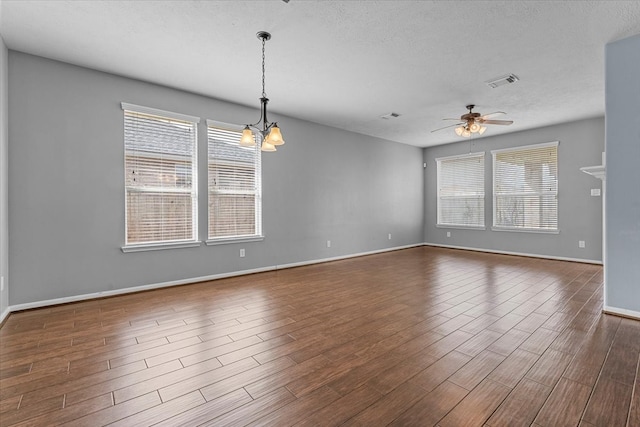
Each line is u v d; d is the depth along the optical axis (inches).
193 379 77.3
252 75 147.9
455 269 208.2
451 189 304.7
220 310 127.9
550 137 239.1
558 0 93.3
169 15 101.5
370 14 100.4
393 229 292.8
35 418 62.8
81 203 138.9
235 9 98.3
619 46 116.1
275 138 114.9
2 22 105.1
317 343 97.3
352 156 256.4
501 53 126.3
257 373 80.0
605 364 82.9
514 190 260.2
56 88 133.2
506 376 77.5
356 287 163.6
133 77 149.8
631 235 115.3
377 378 77.2
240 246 190.5
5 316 117.7
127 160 151.6
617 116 117.1
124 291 149.8
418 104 189.6
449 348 93.0
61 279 134.8
